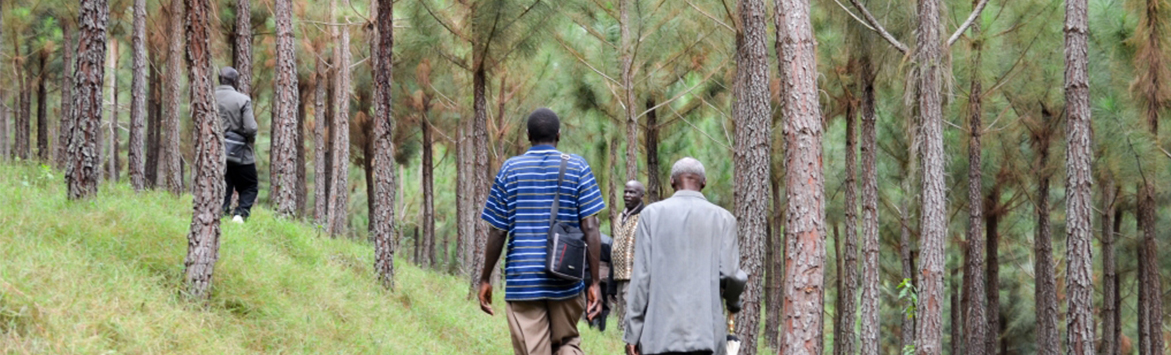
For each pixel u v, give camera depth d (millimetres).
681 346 4000
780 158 17500
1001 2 12562
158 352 4277
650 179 15836
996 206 17656
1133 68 12562
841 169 20547
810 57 6172
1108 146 12906
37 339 3896
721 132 20156
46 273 4645
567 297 4254
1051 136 15000
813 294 5992
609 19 14062
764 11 9242
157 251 5770
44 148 19297
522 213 4273
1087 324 8867
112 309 4477
